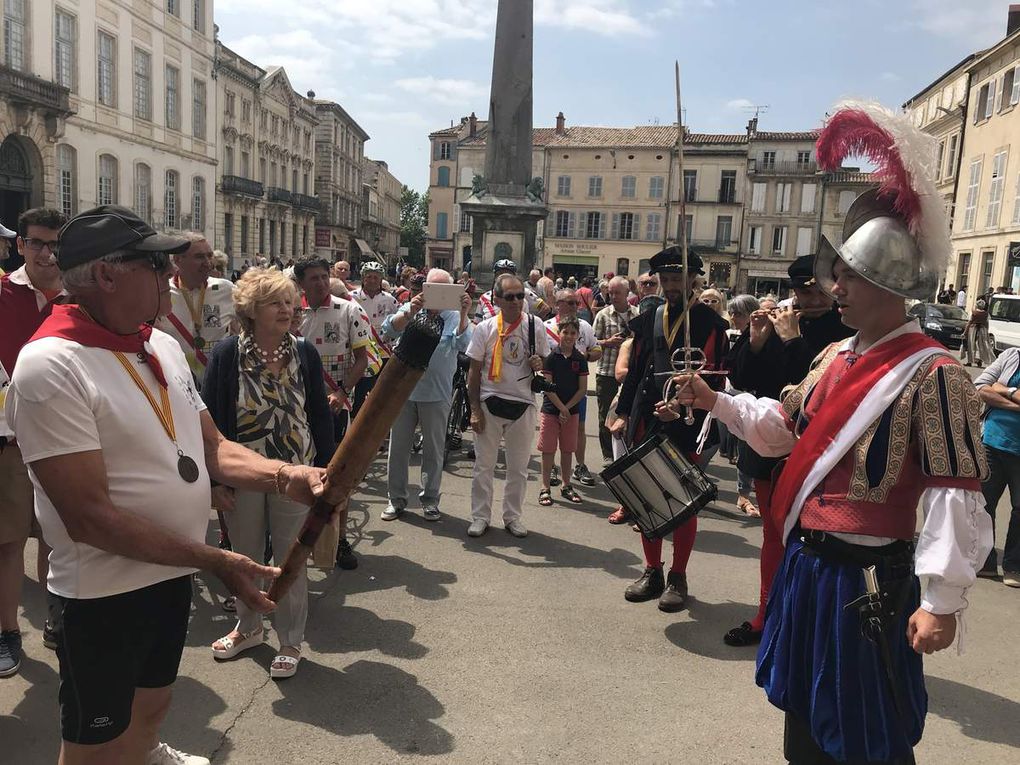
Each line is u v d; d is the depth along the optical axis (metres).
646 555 4.41
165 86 33.41
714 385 4.31
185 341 4.56
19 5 24.33
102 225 1.81
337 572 4.67
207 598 4.27
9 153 24.42
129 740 2.16
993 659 3.79
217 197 40.41
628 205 52.91
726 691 3.39
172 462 1.95
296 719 3.07
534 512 6.10
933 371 1.84
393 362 1.62
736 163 51.44
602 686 3.40
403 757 2.84
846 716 1.89
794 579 2.04
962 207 33.31
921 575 1.79
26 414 1.71
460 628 3.95
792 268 4.43
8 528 3.23
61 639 1.90
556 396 6.14
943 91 38.06
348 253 66.56
